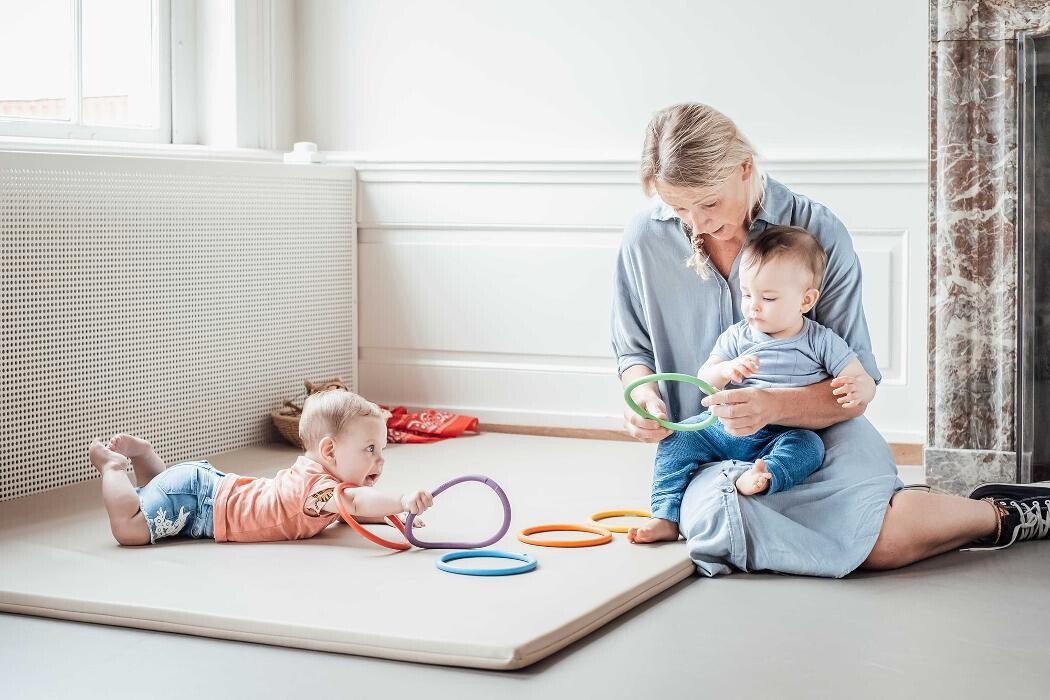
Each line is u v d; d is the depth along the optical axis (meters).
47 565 2.32
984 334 3.21
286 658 1.90
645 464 3.41
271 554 2.40
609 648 1.94
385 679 1.80
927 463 3.26
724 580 2.31
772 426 2.40
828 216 2.38
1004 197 3.15
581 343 3.91
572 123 3.96
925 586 2.26
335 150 4.28
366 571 2.27
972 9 3.13
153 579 2.22
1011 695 1.73
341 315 4.10
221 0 4.04
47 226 2.96
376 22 4.18
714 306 2.44
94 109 3.72
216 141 4.09
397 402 4.16
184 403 3.41
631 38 3.86
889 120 3.60
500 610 2.01
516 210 3.96
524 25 3.99
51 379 2.99
